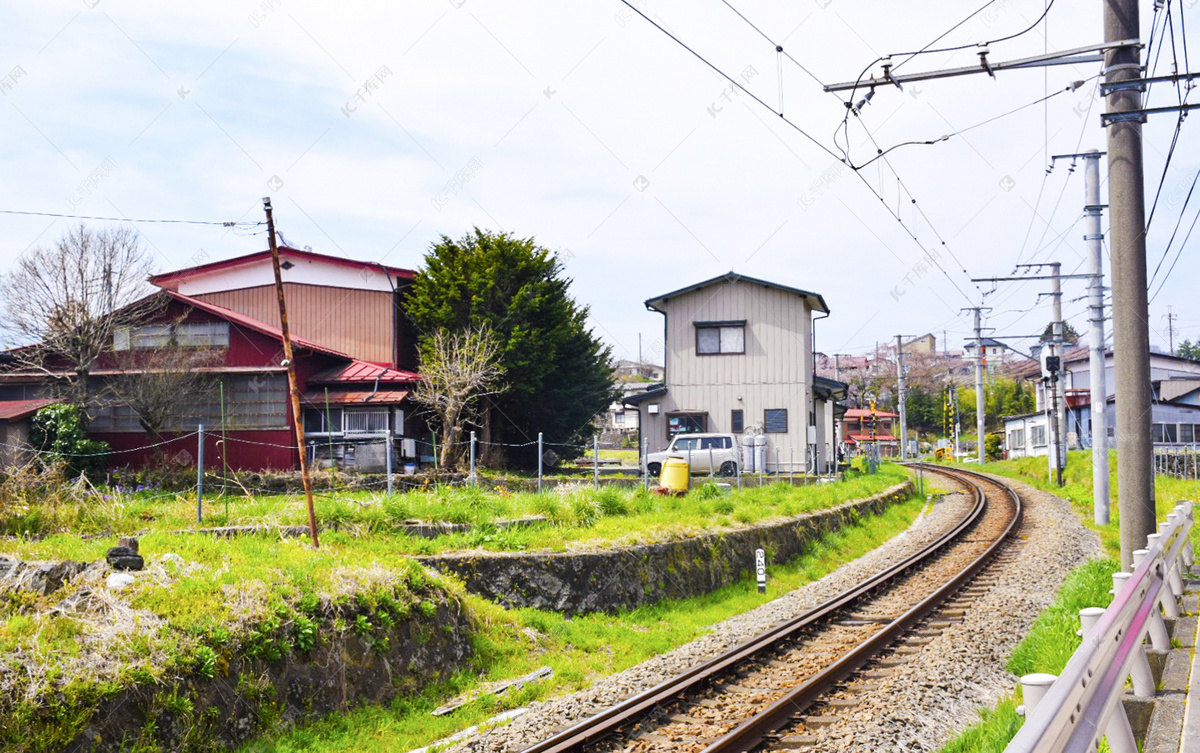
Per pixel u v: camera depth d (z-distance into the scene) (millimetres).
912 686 8680
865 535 22281
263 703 8555
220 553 10961
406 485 21328
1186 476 30312
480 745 8031
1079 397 49781
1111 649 4938
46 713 7148
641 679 9906
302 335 30000
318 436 25125
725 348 31312
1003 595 13516
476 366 25938
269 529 13258
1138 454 11172
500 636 11539
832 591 15133
